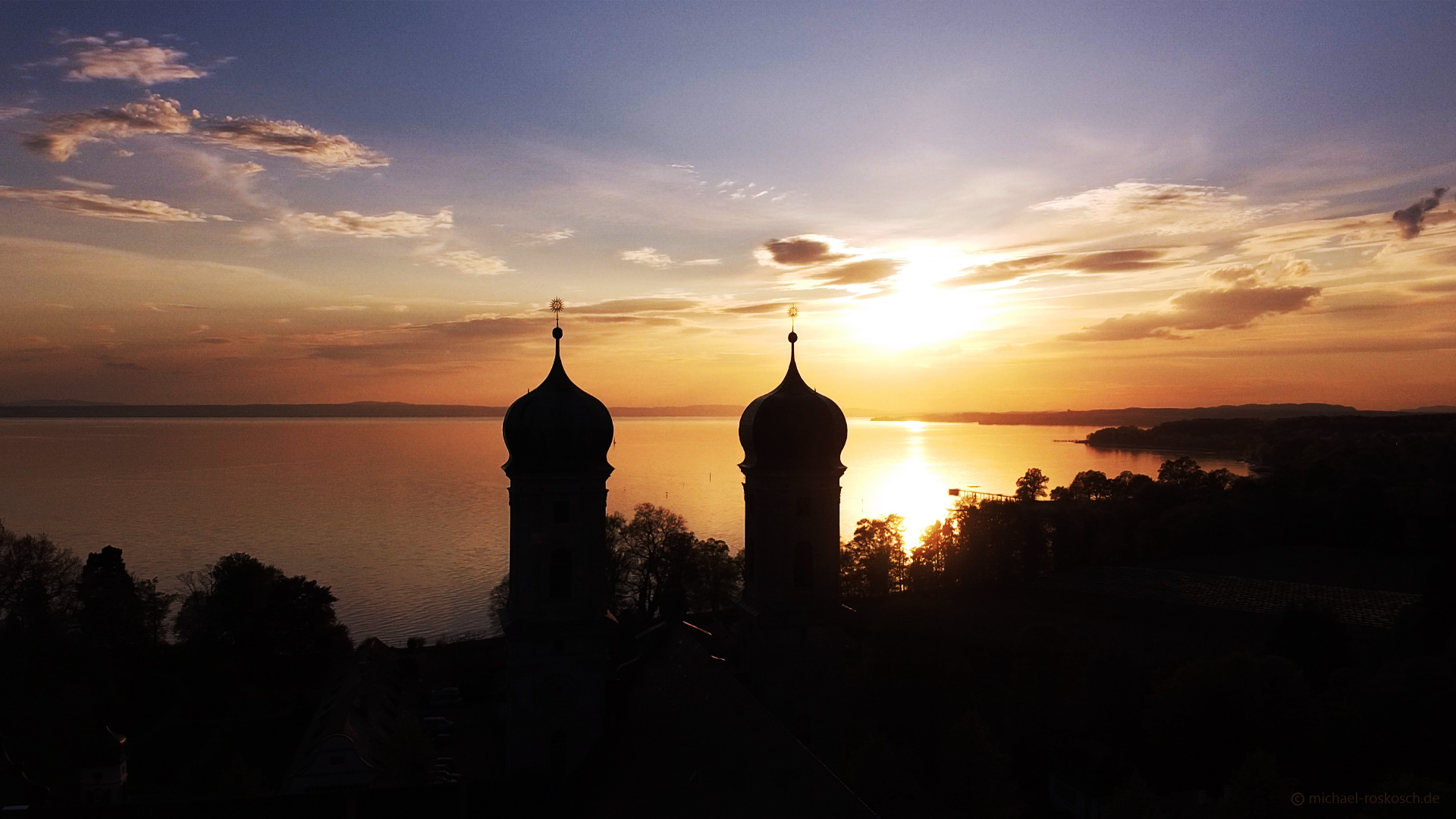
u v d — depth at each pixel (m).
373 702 105.38
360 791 58.28
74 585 143.88
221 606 144.62
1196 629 151.62
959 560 183.88
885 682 99.31
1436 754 83.44
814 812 39.56
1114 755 94.88
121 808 56.12
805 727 69.94
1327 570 186.88
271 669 138.50
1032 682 103.50
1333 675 105.19
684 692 55.75
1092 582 184.88
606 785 56.03
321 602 144.50
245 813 56.94
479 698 131.75
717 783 46.25
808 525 70.81
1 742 87.88
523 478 62.03
